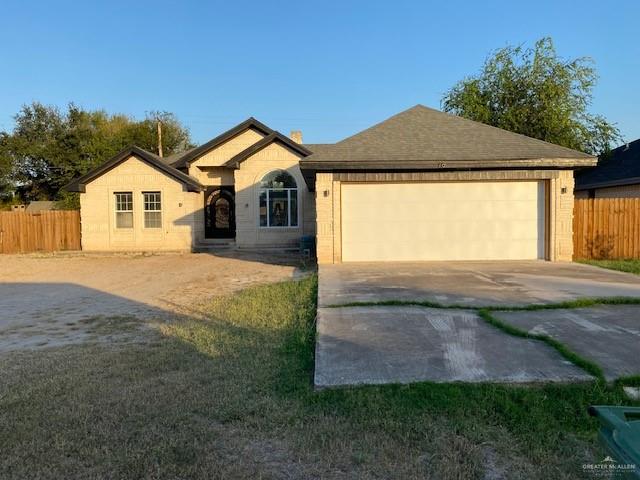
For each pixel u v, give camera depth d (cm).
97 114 3972
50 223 1983
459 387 410
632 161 2016
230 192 2122
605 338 535
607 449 245
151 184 1906
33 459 319
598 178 2073
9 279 1255
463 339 543
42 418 381
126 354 552
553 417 366
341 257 1292
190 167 2011
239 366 500
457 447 324
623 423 239
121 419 377
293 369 484
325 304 738
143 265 1520
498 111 2622
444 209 1283
